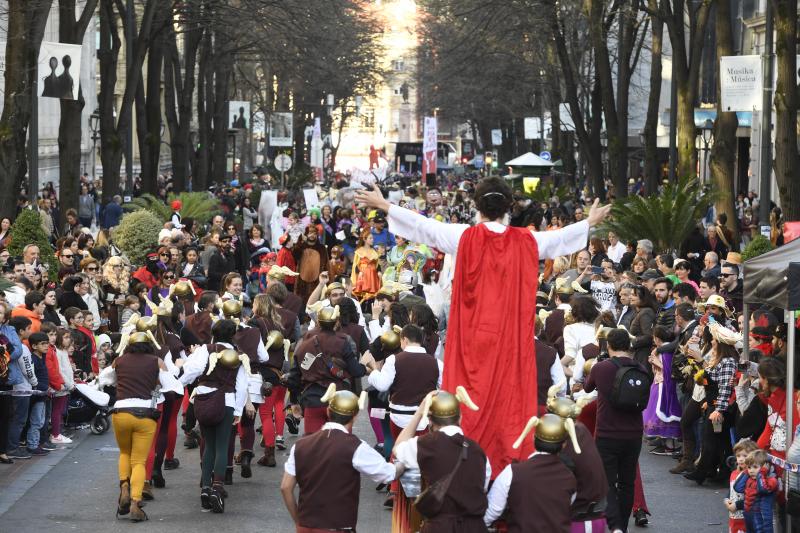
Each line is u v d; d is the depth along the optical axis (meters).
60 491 25.25
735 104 46.47
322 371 24.12
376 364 24.55
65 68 49.00
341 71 106.88
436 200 78.69
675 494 25.31
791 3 43.69
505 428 15.26
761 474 19.59
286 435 31.50
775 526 20.05
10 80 46.69
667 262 37.22
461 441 14.96
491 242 15.41
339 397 16.06
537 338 23.39
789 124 43.91
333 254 47.88
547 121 127.06
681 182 52.25
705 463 25.83
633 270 40.38
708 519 23.19
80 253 43.66
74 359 31.91
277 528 22.41
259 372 27.09
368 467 15.84
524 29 79.25
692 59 60.81
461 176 196.25
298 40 82.12
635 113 132.12
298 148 169.75
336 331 25.20
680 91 60.34
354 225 63.56
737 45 110.50
